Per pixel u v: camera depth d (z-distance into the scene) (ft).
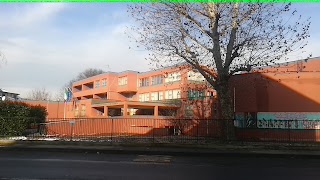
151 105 146.20
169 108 138.72
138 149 59.62
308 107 80.89
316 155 54.80
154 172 35.35
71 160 44.52
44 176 31.60
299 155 55.06
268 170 38.60
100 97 250.57
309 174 35.78
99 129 94.73
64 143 64.85
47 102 249.96
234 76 91.56
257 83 87.30
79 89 287.07
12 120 73.77
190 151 58.34
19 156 48.39
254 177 33.32
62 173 33.47
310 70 84.33
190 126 87.40
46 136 75.10
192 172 35.91
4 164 39.68
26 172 33.78
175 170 37.17
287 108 82.69
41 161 42.83
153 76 204.23
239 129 87.92
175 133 96.94
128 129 101.45
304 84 82.02
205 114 105.81
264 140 79.20
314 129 79.66
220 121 74.13
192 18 71.20
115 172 34.81
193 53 72.38
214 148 62.59
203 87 107.65
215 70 74.59
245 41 68.90
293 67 85.81
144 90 212.43
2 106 74.38
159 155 54.29
